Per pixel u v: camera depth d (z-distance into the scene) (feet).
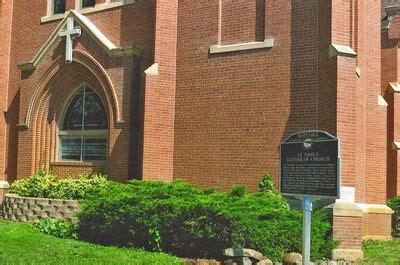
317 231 37.47
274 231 35.17
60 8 63.82
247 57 48.80
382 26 70.18
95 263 32.96
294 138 31.32
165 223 38.01
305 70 45.83
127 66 54.29
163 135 51.78
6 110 67.00
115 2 57.98
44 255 34.91
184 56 52.37
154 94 51.57
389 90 68.80
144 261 34.09
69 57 58.54
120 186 43.24
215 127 50.03
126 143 53.36
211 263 34.32
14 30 67.51
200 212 36.94
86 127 60.13
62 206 50.65
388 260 39.86
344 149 41.24
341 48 42.32
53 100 61.72
